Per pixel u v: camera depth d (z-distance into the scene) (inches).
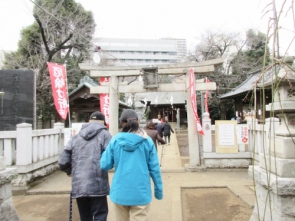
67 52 692.7
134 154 98.5
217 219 149.9
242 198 180.1
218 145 285.9
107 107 345.1
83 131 122.6
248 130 288.4
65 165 119.3
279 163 95.6
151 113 1323.8
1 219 107.3
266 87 106.7
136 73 303.1
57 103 317.1
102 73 309.9
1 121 314.0
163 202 181.8
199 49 1047.6
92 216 122.3
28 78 319.0
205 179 244.7
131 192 95.0
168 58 2652.6
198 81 314.3
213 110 1066.1
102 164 103.7
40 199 196.7
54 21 628.4
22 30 654.5
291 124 100.3
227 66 1059.9
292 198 92.0
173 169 291.1
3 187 110.0
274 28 75.0
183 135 799.7
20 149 213.5
